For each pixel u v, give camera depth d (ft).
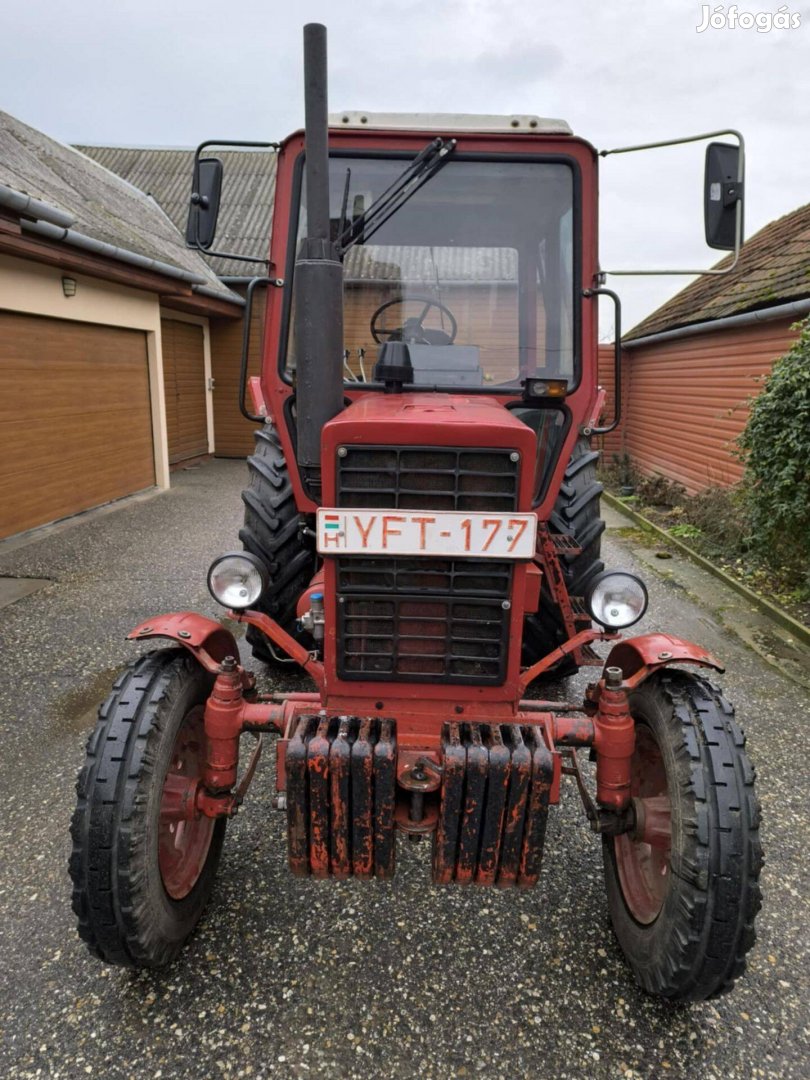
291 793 6.14
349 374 9.63
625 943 7.02
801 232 27.68
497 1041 6.39
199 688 7.39
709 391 28.76
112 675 13.34
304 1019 6.56
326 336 6.47
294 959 7.20
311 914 7.78
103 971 7.02
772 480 17.34
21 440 21.98
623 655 7.48
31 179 22.81
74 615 16.15
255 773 10.30
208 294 34.12
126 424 28.27
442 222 9.31
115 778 6.18
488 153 9.10
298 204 9.38
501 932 7.60
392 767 6.01
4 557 20.13
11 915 7.68
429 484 6.23
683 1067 6.19
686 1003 6.75
